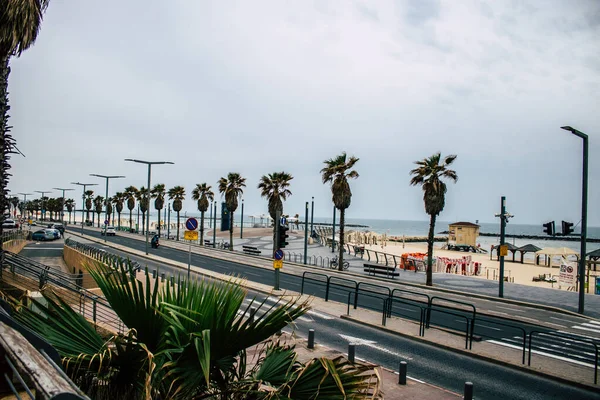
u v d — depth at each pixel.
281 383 3.78
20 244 40.31
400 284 31.92
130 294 3.88
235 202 56.81
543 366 12.45
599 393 10.62
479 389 10.57
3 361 2.80
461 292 28.31
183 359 3.68
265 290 23.25
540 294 29.03
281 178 47.88
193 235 21.05
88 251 25.56
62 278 14.26
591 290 36.41
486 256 72.31
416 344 14.72
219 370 3.84
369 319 17.92
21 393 3.61
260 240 73.50
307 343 13.62
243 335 3.72
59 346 3.64
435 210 31.41
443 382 10.96
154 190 85.50
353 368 3.68
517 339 16.03
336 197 39.00
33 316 3.83
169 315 3.81
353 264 45.97
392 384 10.44
